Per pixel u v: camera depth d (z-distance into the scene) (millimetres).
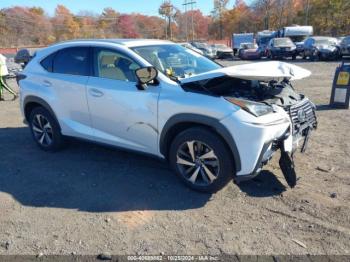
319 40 25547
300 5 82188
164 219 3689
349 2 54844
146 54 4676
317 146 5629
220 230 3465
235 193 4160
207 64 5160
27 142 6344
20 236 3451
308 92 11008
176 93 4109
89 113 4949
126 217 3748
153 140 4391
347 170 4707
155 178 4629
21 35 97625
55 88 5285
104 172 4871
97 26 112000
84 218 3746
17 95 11773
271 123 3812
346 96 8344
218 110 3801
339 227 3441
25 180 4719
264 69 4133
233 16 102250
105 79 4758
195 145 4078
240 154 3785
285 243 3236
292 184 4059
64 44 5359
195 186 4172
